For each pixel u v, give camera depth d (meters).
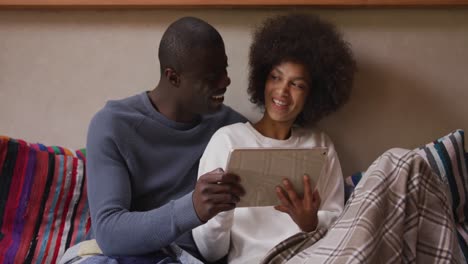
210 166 1.09
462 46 1.26
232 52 1.30
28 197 1.13
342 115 1.31
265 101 1.19
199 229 1.05
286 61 1.13
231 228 1.08
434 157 1.15
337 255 0.82
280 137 1.18
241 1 1.22
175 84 1.05
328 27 1.20
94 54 1.33
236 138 1.13
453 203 1.13
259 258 1.04
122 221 0.92
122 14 1.30
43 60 1.34
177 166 1.12
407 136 1.32
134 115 1.07
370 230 0.82
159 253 1.00
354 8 1.25
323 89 1.20
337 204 1.15
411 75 1.29
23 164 1.14
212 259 1.08
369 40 1.27
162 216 0.90
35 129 1.39
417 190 0.89
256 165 0.88
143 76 1.33
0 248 1.07
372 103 1.30
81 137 1.38
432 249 0.88
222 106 1.23
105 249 0.93
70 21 1.31
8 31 1.33
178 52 1.01
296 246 0.97
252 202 0.94
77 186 1.18
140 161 1.08
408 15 1.25
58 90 1.36
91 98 1.35
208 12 1.28
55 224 1.15
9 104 1.38
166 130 1.10
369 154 1.33
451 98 1.29
